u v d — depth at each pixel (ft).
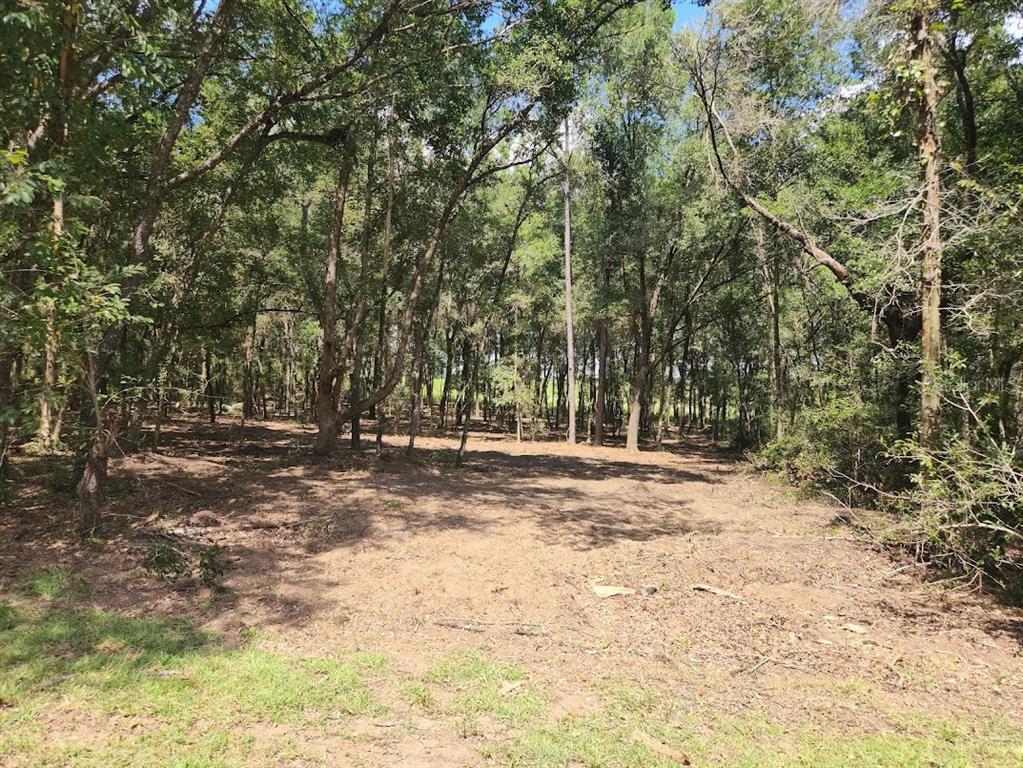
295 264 54.08
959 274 24.17
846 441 39.52
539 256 77.56
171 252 46.21
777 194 48.91
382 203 53.62
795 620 18.53
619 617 18.45
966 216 22.25
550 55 37.32
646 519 34.60
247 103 38.75
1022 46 29.71
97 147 19.16
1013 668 15.49
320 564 22.86
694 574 22.67
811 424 42.63
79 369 18.86
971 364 24.77
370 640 16.33
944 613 19.38
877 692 14.12
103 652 14.42
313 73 34.50
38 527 24.44
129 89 20.84
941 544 21.30
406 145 47.67
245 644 15.64
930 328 24.08
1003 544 20.47
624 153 77.41
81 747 10.62
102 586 19.01
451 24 39.65
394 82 38.24
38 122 17.98
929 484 20.98
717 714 12.91
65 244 16.15
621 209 77.77
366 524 29.01
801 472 43.42
